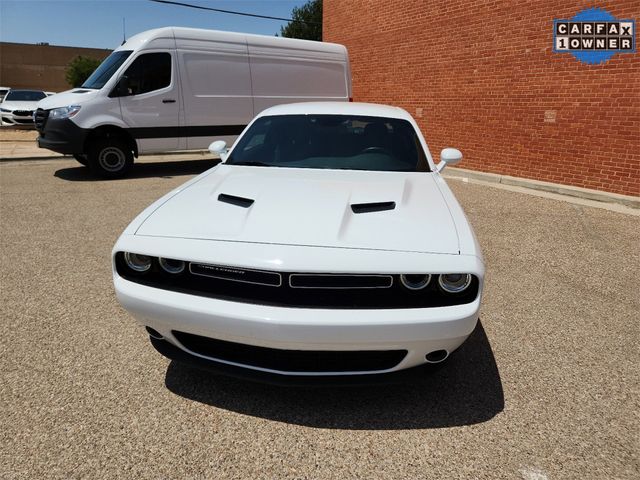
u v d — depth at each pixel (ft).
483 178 29.58
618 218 20.56
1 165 34.27
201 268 7.31
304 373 7.36
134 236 7.86
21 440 7.07
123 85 27.73
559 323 11.19
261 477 6.50
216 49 30.78
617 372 9.20
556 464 6.81
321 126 12.48
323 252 7.10
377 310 6.94
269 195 8.86
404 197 9.20
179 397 8.18
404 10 36.09
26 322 10.73
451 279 7.11
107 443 7.06
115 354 9.47
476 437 7.34
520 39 27.37
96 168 28.30
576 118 25.05
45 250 15.69
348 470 6.66
